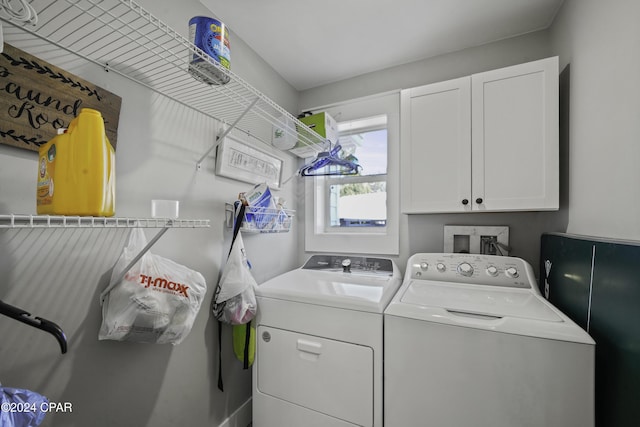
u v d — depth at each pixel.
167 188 1.19
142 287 0.94
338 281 1.58
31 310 0.79
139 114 1.08
